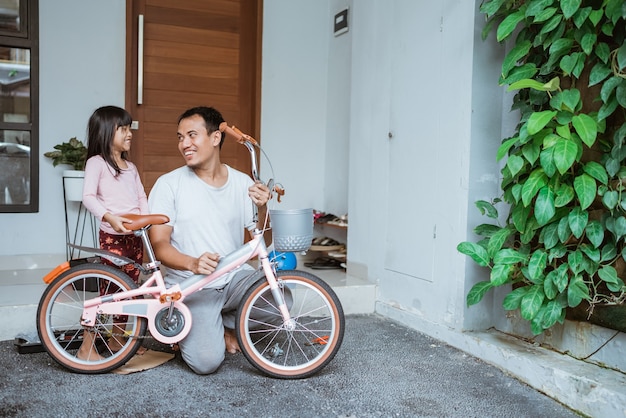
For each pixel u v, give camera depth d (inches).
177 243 90.3
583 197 75.3
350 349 101.3
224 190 90.7
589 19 76.5
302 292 120.0
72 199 130.4
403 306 120.5
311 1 166.7
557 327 91.7
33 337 97.9
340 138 162.1
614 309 81.1
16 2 134.9
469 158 100.5
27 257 137.3
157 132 153.6
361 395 80.4
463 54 102.1
